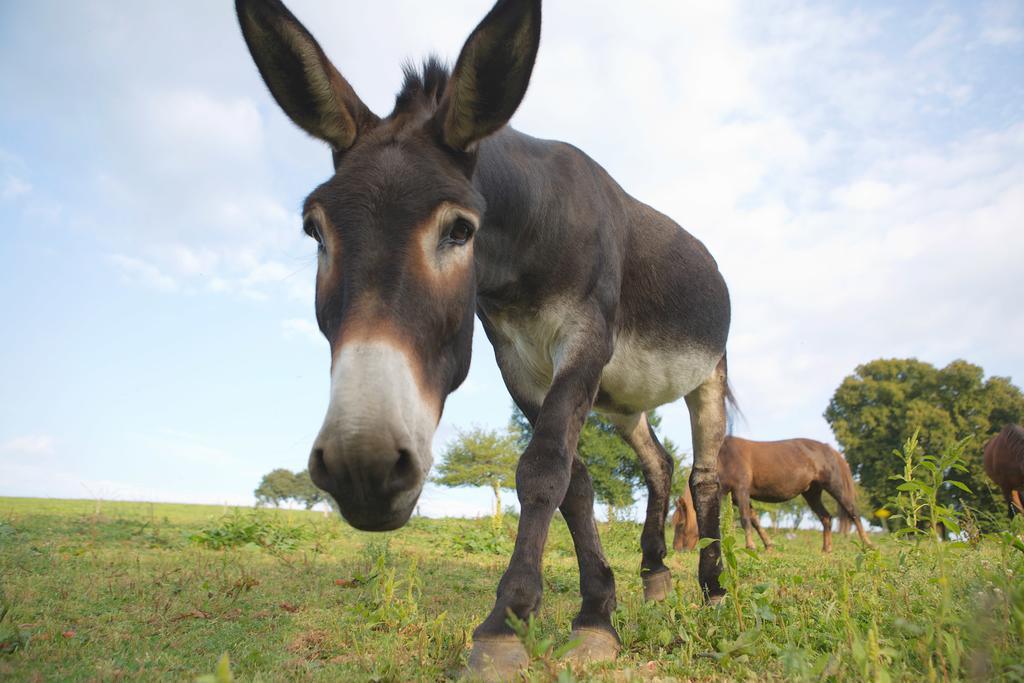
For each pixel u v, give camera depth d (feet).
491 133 7.93
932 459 9.32
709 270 15.70
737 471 40.81
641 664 8.83
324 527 35.50
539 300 10.78
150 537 27.37
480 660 7.97
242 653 9.77
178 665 9.09
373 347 6.23
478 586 17.13
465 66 7.69
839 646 7.62
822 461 43.45
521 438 78.69
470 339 8.00
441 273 7.21
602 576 10.32
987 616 7.37
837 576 13.05
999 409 103.50
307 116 8.04
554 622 11.32
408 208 7.03
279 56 7.85
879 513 10.43
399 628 11.07
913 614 9.13
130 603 13.28
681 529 40.57
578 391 10.33
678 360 14.46
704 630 9.78
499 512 33.17
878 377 113.09
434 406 6.97
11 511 37.22
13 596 12.96
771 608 10.43
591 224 11.19
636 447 16.81
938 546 8.95
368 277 6.66
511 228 9.96
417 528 38.60
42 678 8.14
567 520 10.75
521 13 7.56
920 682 6.89
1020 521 11.55
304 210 7.50
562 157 11.66
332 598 14.42
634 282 13.39
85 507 54.80
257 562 21.29
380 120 8.38
